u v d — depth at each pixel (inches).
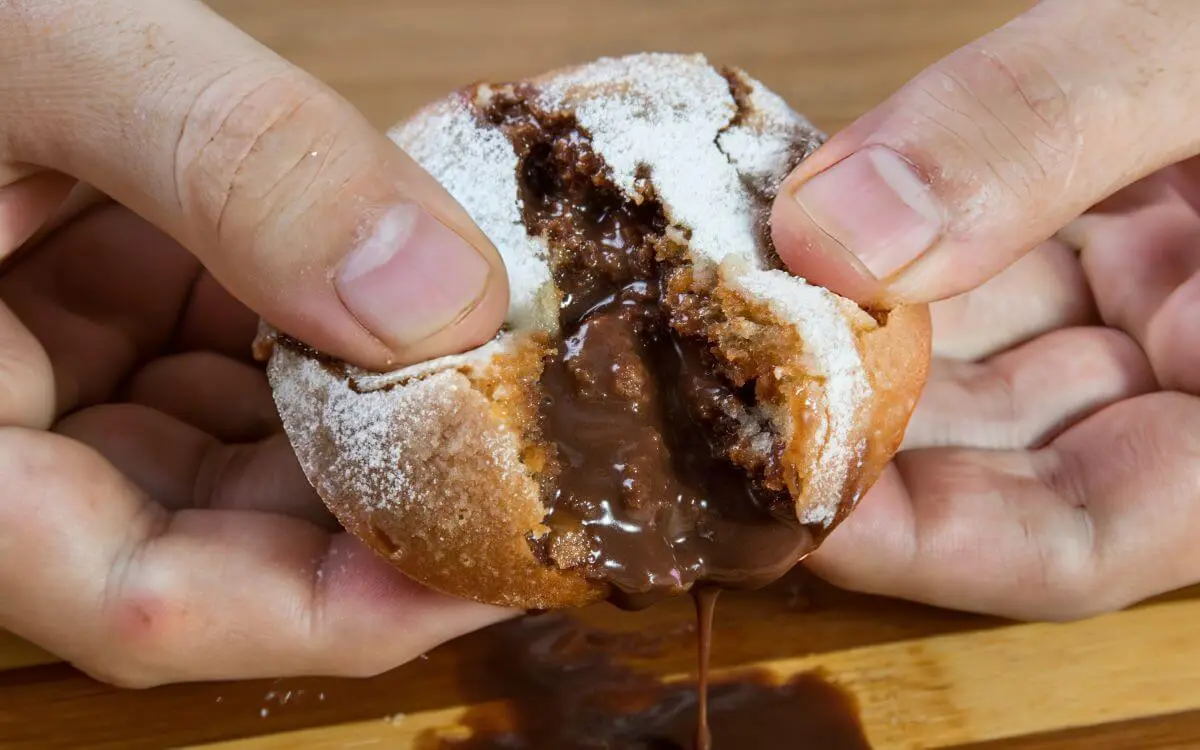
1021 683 10.1
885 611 10.4
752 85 10.0
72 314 11.1
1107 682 10.0
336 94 9.2
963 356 11.3
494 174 9.6
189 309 11.6
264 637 9.7
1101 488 10.1
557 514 8.9
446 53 13.3
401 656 9.9
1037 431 10.7
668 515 9.0
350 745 9.9
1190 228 11.0
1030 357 11.0
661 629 10.3
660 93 9.8
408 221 8.9
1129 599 10.1
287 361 9.4
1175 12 9.4
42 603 9.6
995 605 10.2
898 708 10.0
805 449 8.9
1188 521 9.9
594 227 9.6
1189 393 10.5
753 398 9.1
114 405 10.7
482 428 8.9
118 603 9.6
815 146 9.7
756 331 9.0
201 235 9.1
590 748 9.9
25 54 9.3
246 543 9.8
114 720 10.0
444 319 8.9
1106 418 10.4
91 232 11.4
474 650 10.2
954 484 10.2
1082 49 9.4
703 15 13.7
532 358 9.1
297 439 9.3
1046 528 10.0
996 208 9.1
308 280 8.9
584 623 10.3
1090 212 11.4
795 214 9.1
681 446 9.2
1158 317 10.7
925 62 13.3
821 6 13.8
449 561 9.0
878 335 9.2
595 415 9.1
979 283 9.4
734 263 9.2
